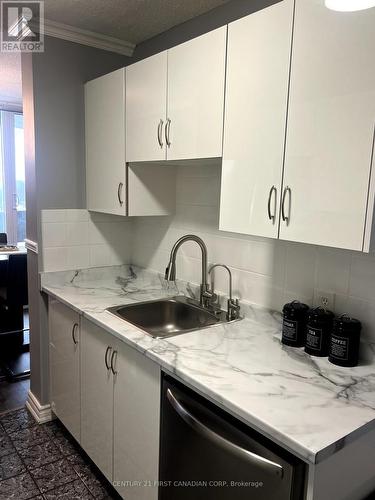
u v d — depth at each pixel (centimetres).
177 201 235
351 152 114
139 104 198
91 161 246
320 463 101
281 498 104
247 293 195
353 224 115
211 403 129
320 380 131
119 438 181
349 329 139
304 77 124
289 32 127
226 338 167
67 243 253
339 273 155
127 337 165
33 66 226
